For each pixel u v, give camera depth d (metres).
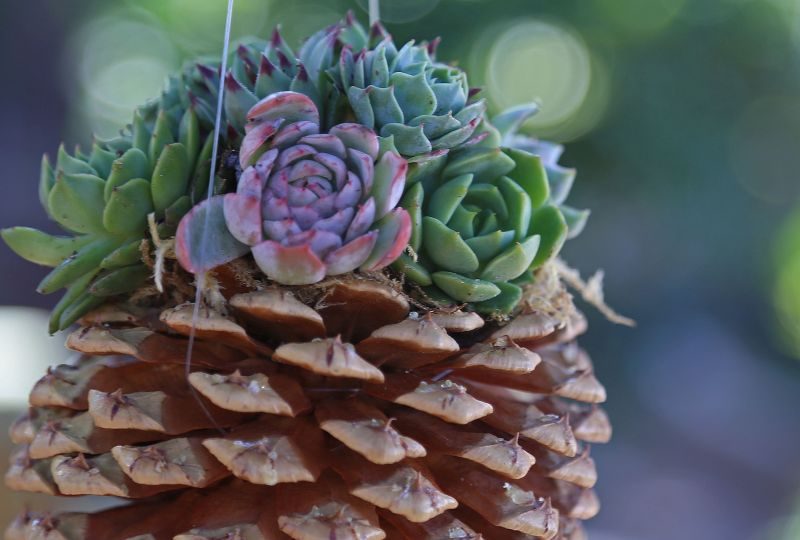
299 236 0.51
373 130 0.53
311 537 0.51
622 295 2.28
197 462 0.52
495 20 2.15
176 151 0.53
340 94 0.54
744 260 2.39
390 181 0.52
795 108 2.38
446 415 0.52
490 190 0.54
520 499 0.53
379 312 0.53
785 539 1.79
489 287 0.53
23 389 0.90
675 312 2.36
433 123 0.53
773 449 2.05
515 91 2.29
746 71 2.30
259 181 0.51
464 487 0.53
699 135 2.25
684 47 2.26
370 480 0.52
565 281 0.61
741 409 2.17
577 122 2.30
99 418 0.52
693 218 2.28
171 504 0.54
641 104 2.23
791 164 2.41
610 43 2.25
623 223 2.28
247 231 0.51
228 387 0.51
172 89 0.56
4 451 0.70
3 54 1.39
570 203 2.28
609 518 1.79
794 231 2.46
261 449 0.51
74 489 0.52
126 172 0.53
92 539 0.54
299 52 0.56
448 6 2.14
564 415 0.54
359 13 2.07
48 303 1.41
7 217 1.39
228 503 0.53
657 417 2.12
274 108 0.52
